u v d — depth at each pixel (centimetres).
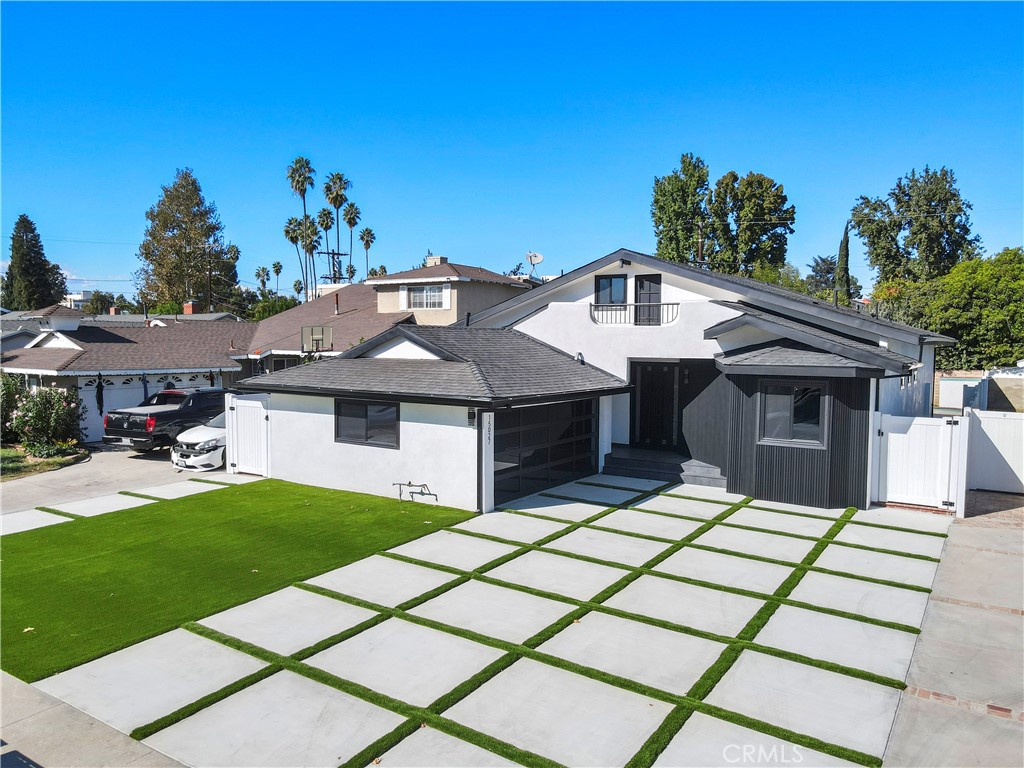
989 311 3234
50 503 1378
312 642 734
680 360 1608
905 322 3447
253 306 5853
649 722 579
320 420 1505
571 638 744
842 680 657
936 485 1277
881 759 530
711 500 1376
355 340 2588
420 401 1302
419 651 712
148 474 1688
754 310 1539
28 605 838
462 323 2045
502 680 651
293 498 1396
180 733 565
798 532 1152
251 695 625
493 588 893
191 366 2534
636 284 1733
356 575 943
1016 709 607
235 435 1677
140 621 789
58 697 623
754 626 776
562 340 1780
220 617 802
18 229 7300
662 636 750
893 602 852
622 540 1105
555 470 1506
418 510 1291
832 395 1298
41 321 2680
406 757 530
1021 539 1113
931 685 649
